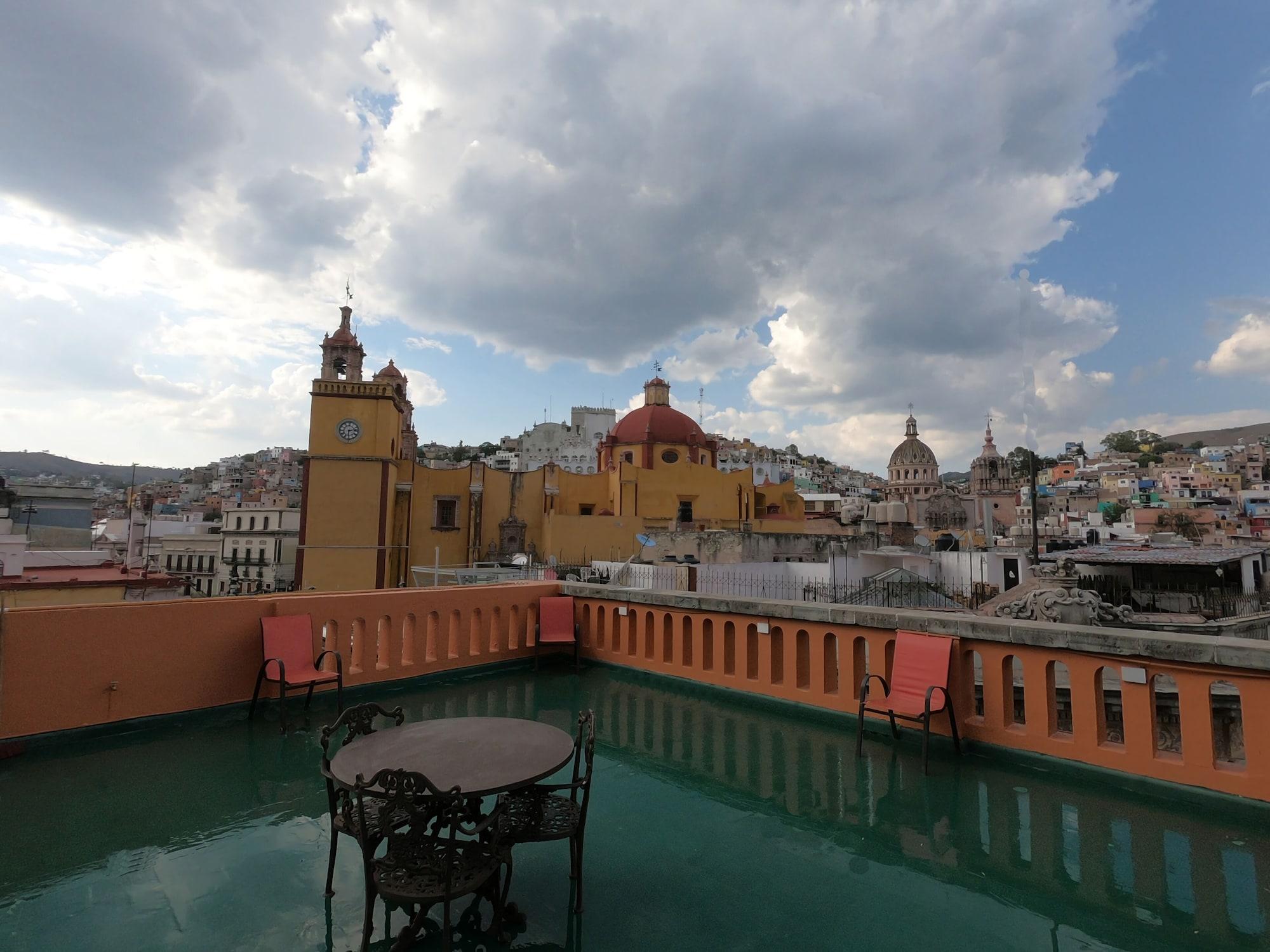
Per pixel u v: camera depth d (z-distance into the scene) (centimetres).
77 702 696
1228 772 539
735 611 891
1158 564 2256
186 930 376
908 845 497
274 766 642
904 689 701
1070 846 494
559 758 384
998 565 2858
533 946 362
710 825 528
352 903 406
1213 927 393
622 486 4319
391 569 3400
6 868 446
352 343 3388
